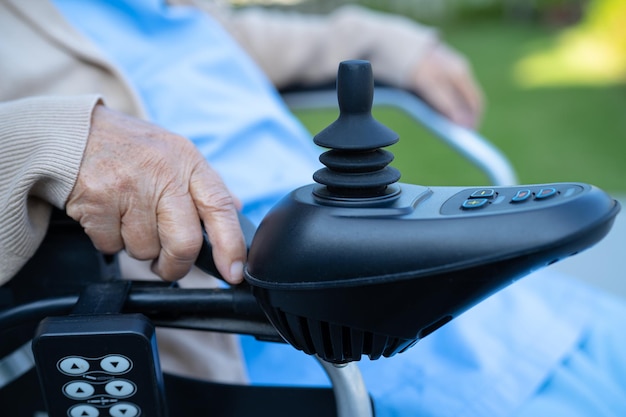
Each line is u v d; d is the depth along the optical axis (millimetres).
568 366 944
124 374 617
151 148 693
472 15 7422
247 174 1098
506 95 4703
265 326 675
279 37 1501
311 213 576
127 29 1188
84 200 687
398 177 587
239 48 1347
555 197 539
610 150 3730
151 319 689
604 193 549
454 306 546
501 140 3936
